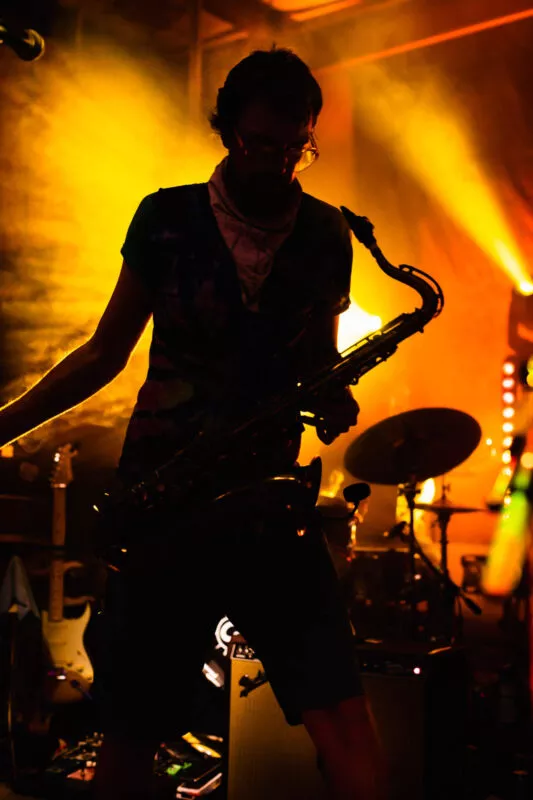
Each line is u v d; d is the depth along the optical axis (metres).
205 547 1.61
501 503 5.07
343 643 1.63
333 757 1.58
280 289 1.63
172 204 1.64
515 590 5.07
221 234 1.62
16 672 4.20
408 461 4.67
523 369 4.91
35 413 1.66
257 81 1.54
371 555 5.15
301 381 1.67
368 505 5.34
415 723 2.71
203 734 3.73
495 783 3.39
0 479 4.85
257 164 1.55
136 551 1.61
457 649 3.04
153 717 1.65
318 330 1.71
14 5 5.68
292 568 1.63
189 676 1.69
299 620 1.63
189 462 1.61
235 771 2.90
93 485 5.06
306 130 1.56
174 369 1.64
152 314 1.69
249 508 1.59
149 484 1.60
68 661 4.41
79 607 4.80
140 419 1.65
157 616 1.64
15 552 4.68
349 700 1.60
